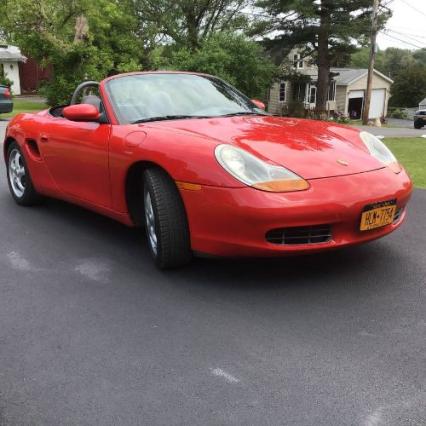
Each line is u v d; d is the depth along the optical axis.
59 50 21.11
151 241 3.20
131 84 3.76
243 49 21.12
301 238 2.67
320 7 27.83
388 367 2.10
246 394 1.93
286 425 1.76
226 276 3.04
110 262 3.32
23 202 4.69
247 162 2.72
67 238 3.83
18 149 4.56
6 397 1.93
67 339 2.36
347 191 2.70
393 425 1.75
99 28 23.33
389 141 12.65
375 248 3.51
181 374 2.06
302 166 2.78
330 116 36.41
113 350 2.26
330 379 2.02
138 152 3.06
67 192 4.00
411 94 63.50
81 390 1.97
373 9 27.16
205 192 2.71
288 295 2.78
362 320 2.50
